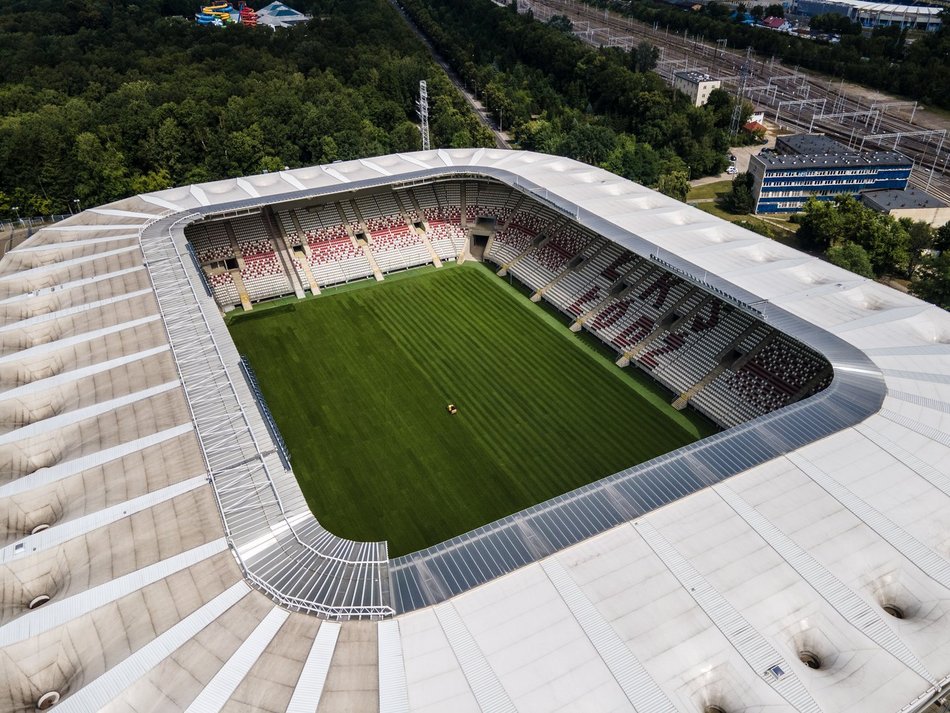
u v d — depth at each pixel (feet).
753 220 347.97
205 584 111.75
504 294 266.98
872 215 293.43
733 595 105.91
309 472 175.01
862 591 106.93
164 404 155.84
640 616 102.78
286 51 558.15
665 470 131.64
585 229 270.87
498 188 306.96
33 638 105.40
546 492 166.40
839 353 160.66
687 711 90.89
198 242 271.28
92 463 139.95
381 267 284.41
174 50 537.65
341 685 93.61
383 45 568.00
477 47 631.97
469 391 206.80
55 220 338.75
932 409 142.82
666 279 232.53
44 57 499.92
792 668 96.37
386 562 115.55
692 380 201.36
